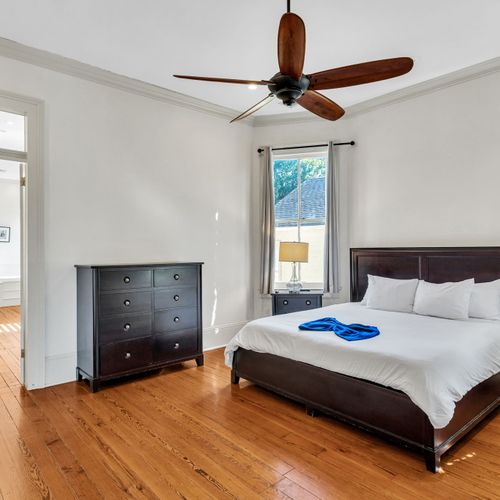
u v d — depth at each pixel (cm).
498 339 268
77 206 341
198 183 435
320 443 226
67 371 333
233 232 472
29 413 268
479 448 220
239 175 478
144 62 334
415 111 402
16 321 608
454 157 373
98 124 354
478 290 327
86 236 346
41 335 318
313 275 482
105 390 313
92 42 300
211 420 257
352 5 253
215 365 384
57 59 322
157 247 398
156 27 280
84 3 251
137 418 260
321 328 282
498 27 282
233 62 335
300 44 200
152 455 213
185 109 422
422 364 208
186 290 372
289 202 492
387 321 314
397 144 417
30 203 313
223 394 304
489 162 350
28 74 313
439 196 385
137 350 335
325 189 474
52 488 184
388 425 218
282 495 178
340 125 464
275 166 498
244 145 484
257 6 254
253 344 303
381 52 316
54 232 327
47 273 323
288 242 433
